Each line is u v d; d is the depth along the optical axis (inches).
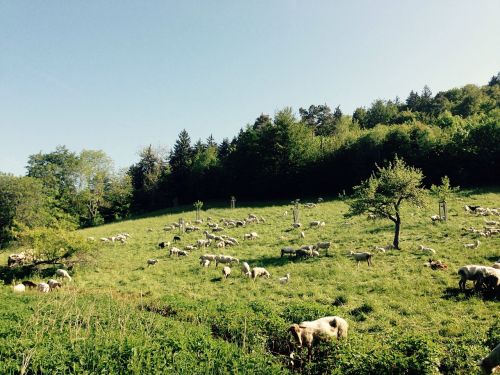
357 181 2731.3
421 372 411.2
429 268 910.4
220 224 1941.4
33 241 1269.7
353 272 946.7
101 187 3476.9
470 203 1811.0
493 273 708.7
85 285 1073.5
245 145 3184.1
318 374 467.8
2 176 2096.5
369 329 609.6
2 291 983.0
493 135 2420.0
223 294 874.8
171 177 3523.6
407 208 1793.8
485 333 519.8
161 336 546.3
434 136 2613.2
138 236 1878.7
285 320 612.1
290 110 3041.3
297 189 2910.9
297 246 1311.5
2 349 502.6
